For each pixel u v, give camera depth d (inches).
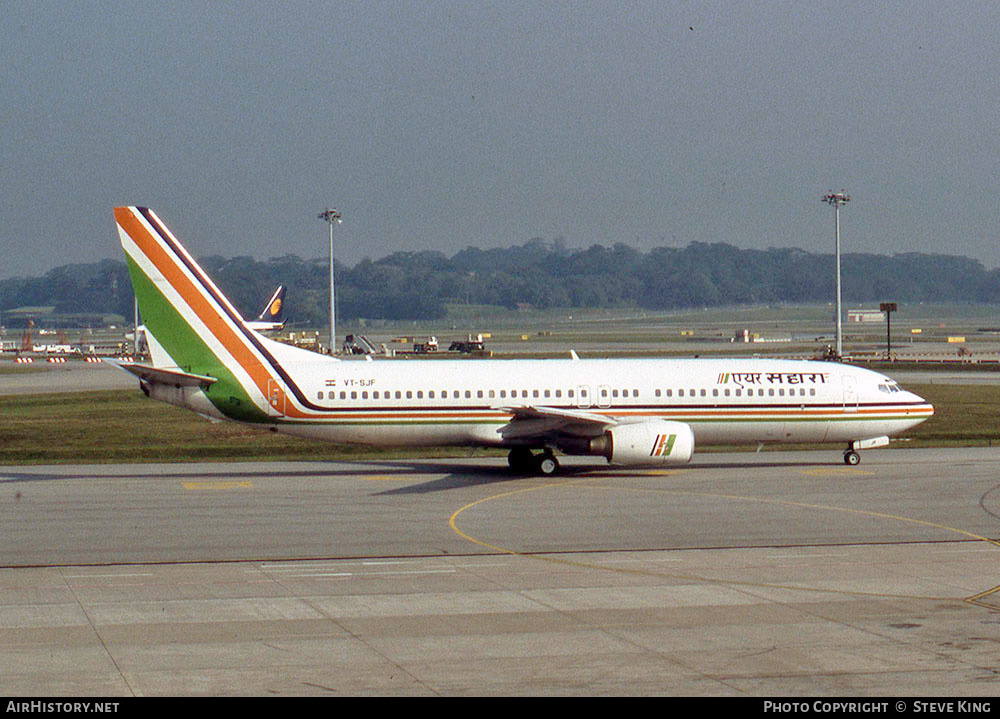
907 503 5177.2
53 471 6594.5
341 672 2556.6
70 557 3973.9
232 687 2445.9
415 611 3142.2
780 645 2768.2
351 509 5073.8
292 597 3329.2
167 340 6151.6
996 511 4933.6
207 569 3759.8
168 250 6122.1
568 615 3085.6
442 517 4847.4
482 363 6515.8
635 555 3983.8
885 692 2396.7
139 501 5334.6
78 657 2677.2
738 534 4399.6
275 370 6240.2
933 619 3021.7
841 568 3727.9
